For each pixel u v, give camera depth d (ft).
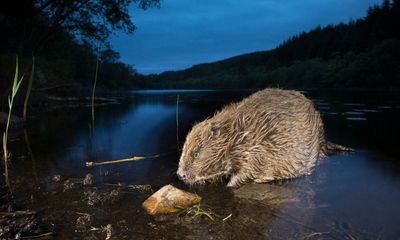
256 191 3.12
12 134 6.30
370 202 2.75
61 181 3.39
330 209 2.62
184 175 3.36
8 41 16.56
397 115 8.42
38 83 14.46
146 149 4.91
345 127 6.64
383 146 4.91
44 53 22.48
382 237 2.14
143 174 3.68
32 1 14.84
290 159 3.51
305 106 3.96
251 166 3.39
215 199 2.92
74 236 2.22
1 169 3.83
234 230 2.27
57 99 14.97
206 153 3.39
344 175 3.56
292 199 2.87
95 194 2.96
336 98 15.21
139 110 10.94
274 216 2.50
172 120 7.96
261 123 3.50
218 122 3.55
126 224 2.40
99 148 5.00
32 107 11.41
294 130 3.61
